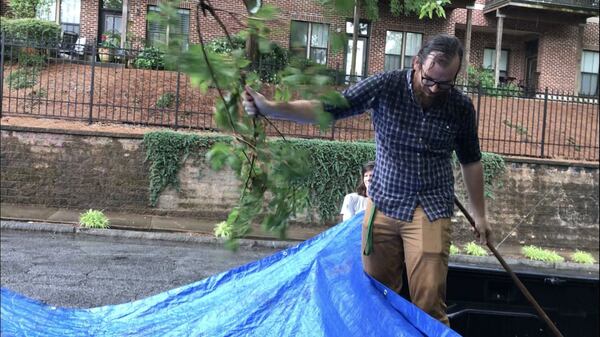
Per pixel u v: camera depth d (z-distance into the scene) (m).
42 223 10.11
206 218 11.72
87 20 19.81
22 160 11.45
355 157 11.76
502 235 12.38
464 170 3.04
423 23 21.39
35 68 13.38
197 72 1.29
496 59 21.44
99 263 7.53
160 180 11.62
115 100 13.80
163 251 8.86
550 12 21.44
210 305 3.05
